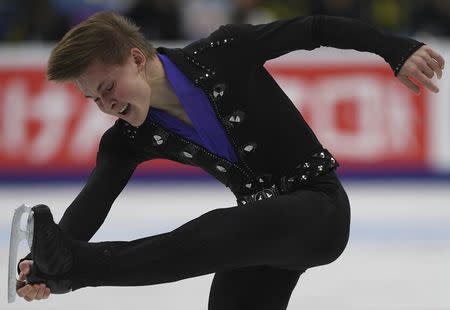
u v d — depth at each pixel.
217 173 9.05
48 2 28.77
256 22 28.66
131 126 8.96
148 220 22.05
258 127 8.76
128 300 15.36
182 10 30.72
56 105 25.42
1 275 17.08
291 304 15.12
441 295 15.66
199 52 8.66
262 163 8.87
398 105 25.25
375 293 15.83
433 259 18.42
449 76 25.36
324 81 25.23
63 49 8.00
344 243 8.81
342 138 25.30
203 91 8.55
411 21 29.38
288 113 8.98
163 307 14.95
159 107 8.66
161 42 27.53
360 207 23.59
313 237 8.30
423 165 25.30
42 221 7.28
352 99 25.22
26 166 25.45
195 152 8.89
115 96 8.16
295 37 8.72
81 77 8.09
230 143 8.76
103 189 9.24
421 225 21.58
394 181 25.31
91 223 9.20
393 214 22.80
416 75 8.43
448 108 25.30
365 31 8.65
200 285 16.47
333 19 8.75
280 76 25.28
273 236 7.95
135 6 28.20
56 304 15.02
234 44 8.71
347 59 25.23
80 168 25.47
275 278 9.23
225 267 7.89
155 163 25.78
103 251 7.66
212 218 7.88
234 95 8.65
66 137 25.44
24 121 25.44
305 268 9.27
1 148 25.45
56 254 7.43
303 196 8.47
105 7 31.89
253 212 7.96
